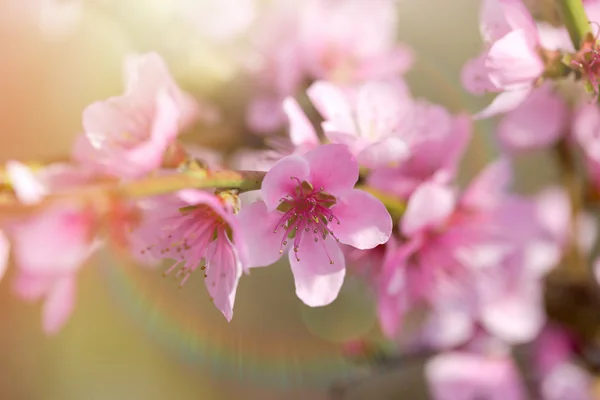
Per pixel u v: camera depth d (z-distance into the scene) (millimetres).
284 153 411
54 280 441
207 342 734
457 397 483
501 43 384
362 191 374
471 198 444
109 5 506
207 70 496
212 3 502
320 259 379
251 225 376
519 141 484
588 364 478
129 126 392
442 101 518
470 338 486
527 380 483
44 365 951
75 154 410
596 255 478
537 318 466
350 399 621
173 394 864
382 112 410
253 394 818
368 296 474
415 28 590
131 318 833
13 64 790
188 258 389
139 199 400
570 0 385
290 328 663
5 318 959
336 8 491
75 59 677
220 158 485
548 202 483
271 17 502
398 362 498
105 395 919
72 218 415
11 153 812
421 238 434
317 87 399
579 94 471
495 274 454
